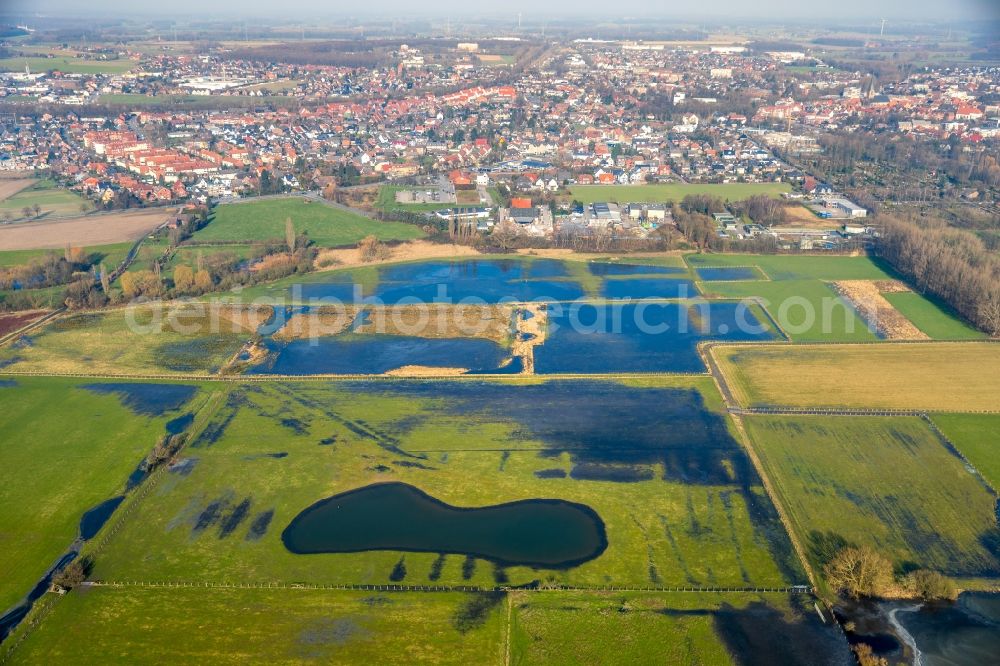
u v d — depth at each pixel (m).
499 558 138.25
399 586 131.50
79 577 132.25
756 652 117.62
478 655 117.44
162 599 128.88
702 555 138.25
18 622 124.81
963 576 132.38
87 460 168.38
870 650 117.00
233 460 167.75
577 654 117.44
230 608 126.81
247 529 146.00
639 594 129.38
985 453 168.62
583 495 155.62
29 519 149.12
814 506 151.25
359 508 152.12
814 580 132.12
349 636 120.94
